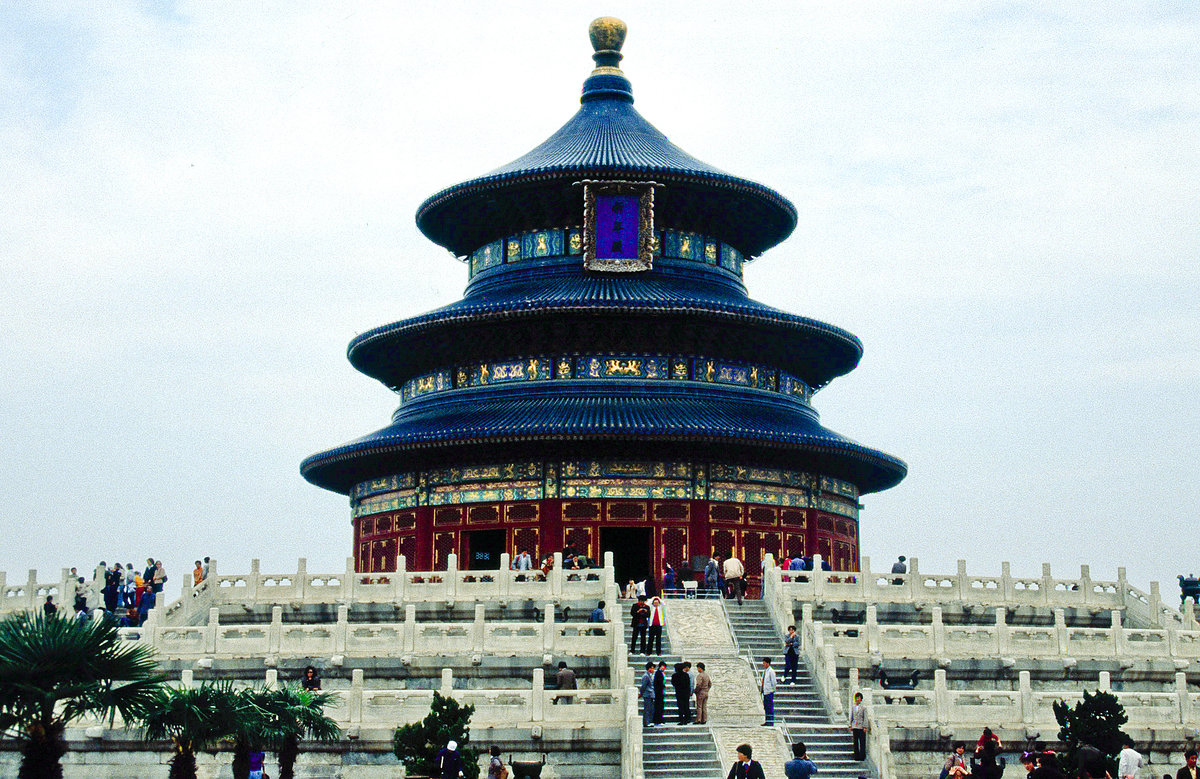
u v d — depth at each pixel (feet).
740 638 240.12
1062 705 197.57
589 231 346.33
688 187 351.05
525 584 247.91
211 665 221.66
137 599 272.92
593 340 337.31
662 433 310.24
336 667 221.25
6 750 200.34
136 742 201.05
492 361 343.67
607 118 375.25
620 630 217.15
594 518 318.86
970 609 258.37
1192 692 231.09
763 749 197.47
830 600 250.98
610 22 391.45
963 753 196.03
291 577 254.06
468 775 185.16
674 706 214.07
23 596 259.60
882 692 203.82
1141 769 204.23
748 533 324.80
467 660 220.64
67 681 148.36
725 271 366.02
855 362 368.07
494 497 324.39
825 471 341.21
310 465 346.54
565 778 197.57
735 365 344.49
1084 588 267.39
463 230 370.94
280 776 187.93
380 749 199.00
